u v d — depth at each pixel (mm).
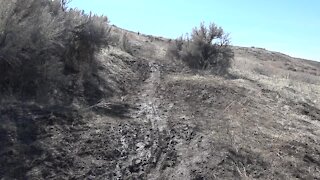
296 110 14930
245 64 35250
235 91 15391
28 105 10031
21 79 10828
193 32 24031
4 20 10172
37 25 11336
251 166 8680
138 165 8500
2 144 8055
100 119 10617
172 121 11320
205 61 22688
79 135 9273
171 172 8297
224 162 8617
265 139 10375
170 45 25672
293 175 8594
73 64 13930
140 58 21688
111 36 16609
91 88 13242
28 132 8734
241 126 11109
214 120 11508
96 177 7789
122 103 12711
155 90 15406
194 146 9477
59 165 7902
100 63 16328
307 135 11469
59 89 11812
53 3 14242
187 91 14883
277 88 18797
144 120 11336
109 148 8961
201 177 8047
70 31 13977
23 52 11039
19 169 7480
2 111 9297
